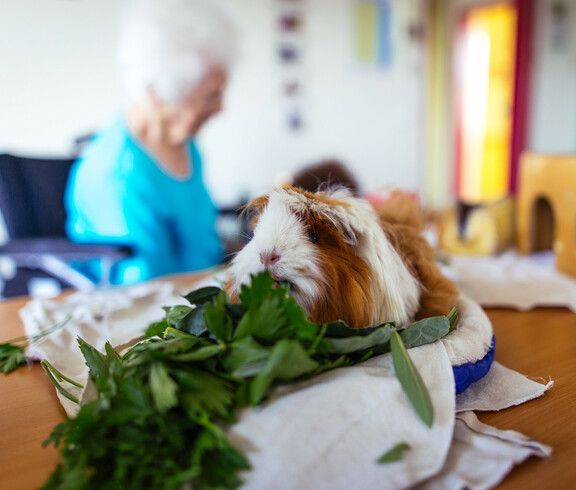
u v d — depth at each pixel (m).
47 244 1.49
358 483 0.36
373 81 3.24
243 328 0.43
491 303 0.82
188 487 0.36
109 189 1.81
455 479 0.37
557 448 0.43
